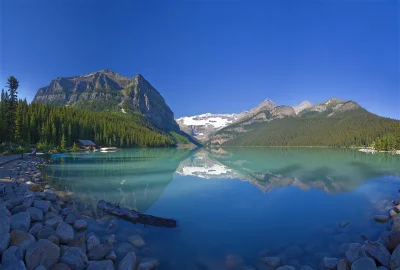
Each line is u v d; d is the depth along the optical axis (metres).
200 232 16.31
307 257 12.83
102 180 34.69
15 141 78.25
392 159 71.19
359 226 16.97
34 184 24.45
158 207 22.25
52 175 36.91
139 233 15.75
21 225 13.16
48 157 63.72
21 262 9.77
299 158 78.88
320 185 31.98
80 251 11.49
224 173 43.72
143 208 21.92
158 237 15.37
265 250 13.66
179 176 39.78
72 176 36.91
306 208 21.72
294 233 16.11
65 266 10.43
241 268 11.81
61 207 20.56
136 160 68.88
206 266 11.99
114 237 14.31
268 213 20.44
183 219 18.97
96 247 12.62
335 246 13.99
